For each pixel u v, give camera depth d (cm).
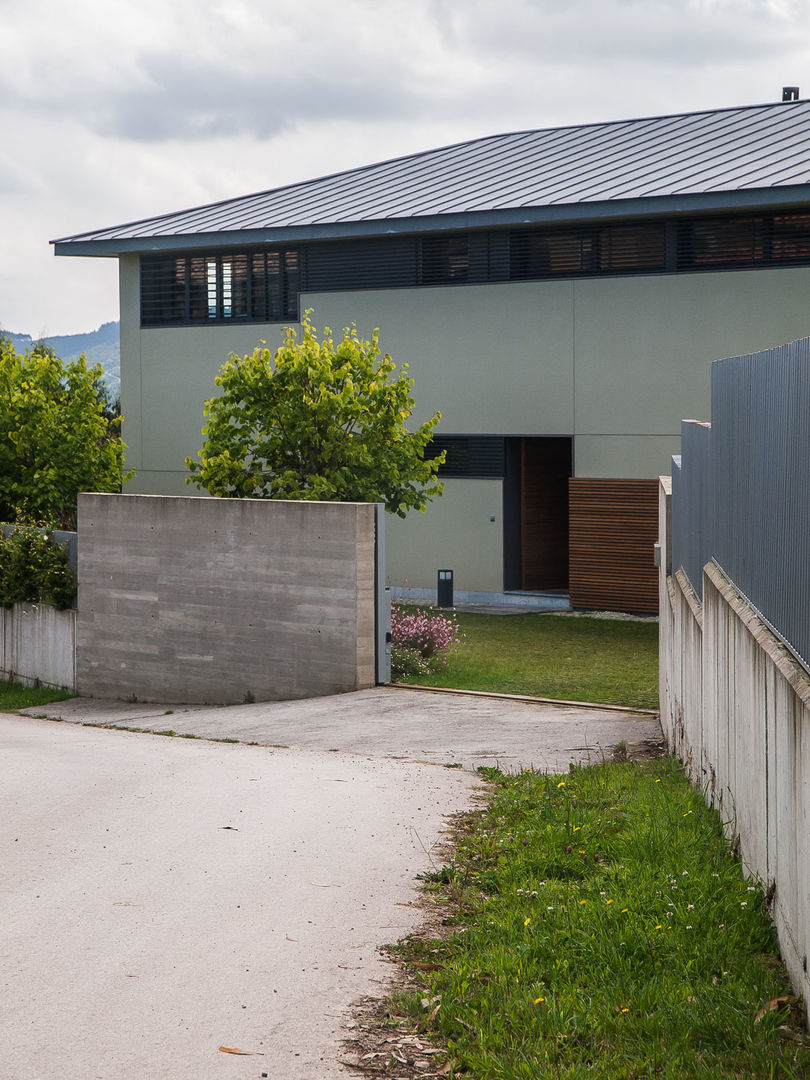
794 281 2527
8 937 634
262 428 2370
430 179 3403
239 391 2386
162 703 2125
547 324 2856
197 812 951
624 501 2766
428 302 3033
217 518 2011
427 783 1092
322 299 3203
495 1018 505
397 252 3083
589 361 2802
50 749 1423
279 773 1160
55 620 2323
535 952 582
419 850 823
